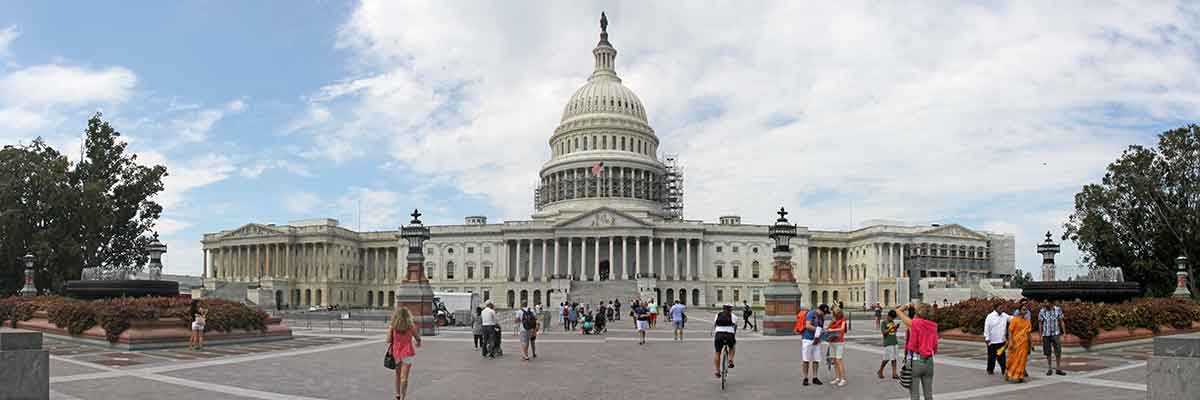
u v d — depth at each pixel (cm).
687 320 8525
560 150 18200
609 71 19050
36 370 1470
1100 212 8969
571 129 17862
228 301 4681
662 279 15412
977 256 16275
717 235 16100
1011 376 2631
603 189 17225
